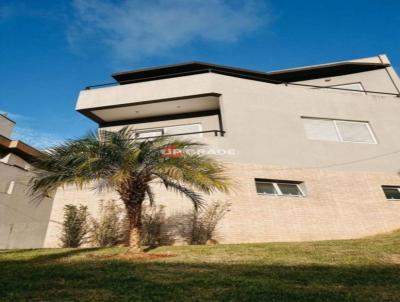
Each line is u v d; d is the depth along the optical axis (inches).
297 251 280.8
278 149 475.2
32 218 500.1
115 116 573.0
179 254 273.4
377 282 168.1
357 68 669.9
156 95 527.5
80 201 406.9
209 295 142.5
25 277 183.8
